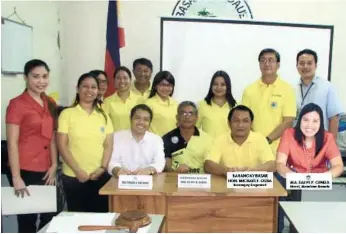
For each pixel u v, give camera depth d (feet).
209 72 9.67
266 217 5.63
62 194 7.06
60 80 9.83
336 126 8.38
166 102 8.04
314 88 8.48
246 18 9.73
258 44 9.61
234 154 6.72
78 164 6.70
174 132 7.22
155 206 5.70
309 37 9.57
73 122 6.61
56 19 9.66
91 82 6.67
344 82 9.68
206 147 7.11
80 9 9.78
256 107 8.21
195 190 5.64
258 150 6.65
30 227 6.66
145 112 6.75
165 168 6.97
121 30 9.58
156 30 9.75
